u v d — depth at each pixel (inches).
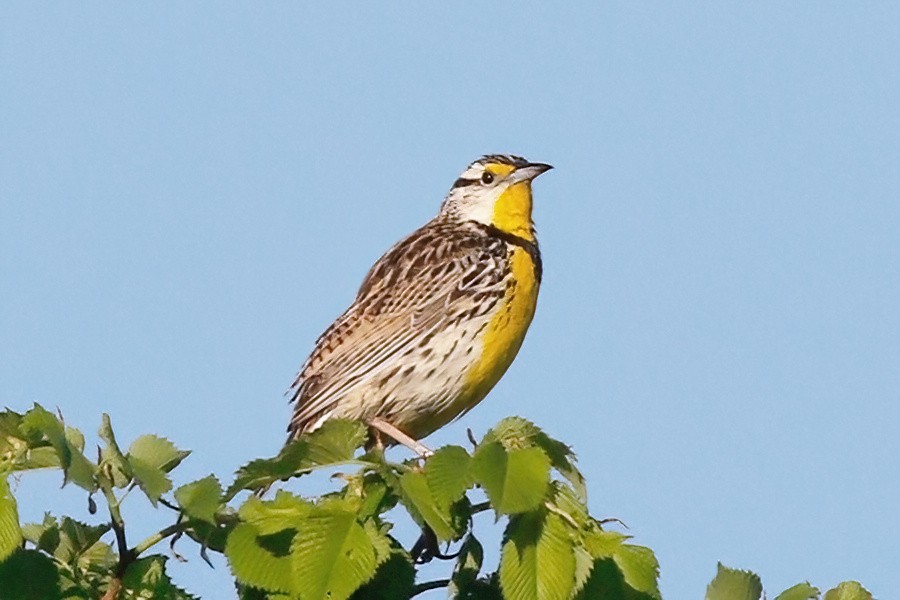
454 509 310.5
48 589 299.9
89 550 321.1
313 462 307.4
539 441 311.3
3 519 284.7
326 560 291.6
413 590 315.0
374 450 308.2
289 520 296.0
